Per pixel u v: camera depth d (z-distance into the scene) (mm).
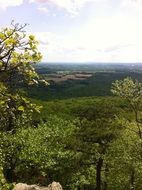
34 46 8742
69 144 49531
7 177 44750
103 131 48625
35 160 43188
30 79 8844
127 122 44844
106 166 52344
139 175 48250
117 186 54031
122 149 46625
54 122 57656
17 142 42594
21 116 39438
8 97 8906
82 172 52812
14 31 8555
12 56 8719
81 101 127938
